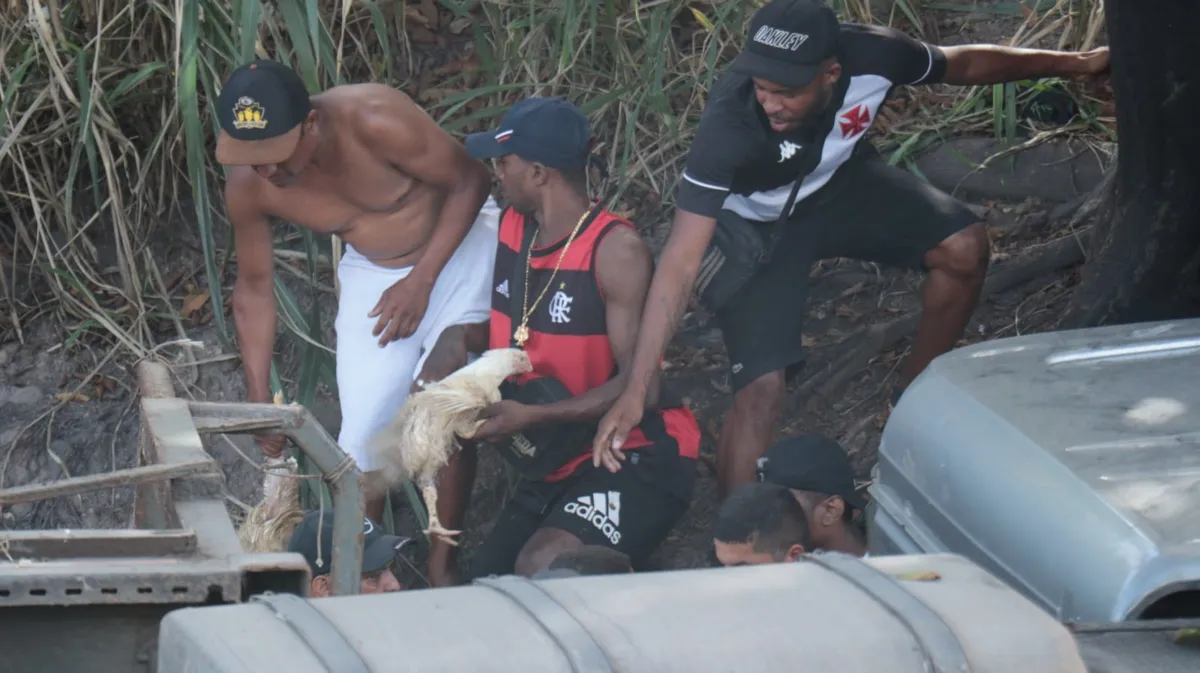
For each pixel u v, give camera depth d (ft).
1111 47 49.16
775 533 37.19
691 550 57.21
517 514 49.16
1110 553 27.53
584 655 18.12
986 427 32.91
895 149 68.49
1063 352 36.55
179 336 64.59
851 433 60.03
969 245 50.03
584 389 46.34
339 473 27.89
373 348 50.62
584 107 65.51
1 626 21.45
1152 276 51.93
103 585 21.33
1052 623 19.36
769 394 49.80
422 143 47.85
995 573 30.94
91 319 65.05
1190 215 50.16
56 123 64.03
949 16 73.51
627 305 45.27
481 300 50.39
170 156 64.13
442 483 51.44
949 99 70.90
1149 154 49.88
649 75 67.10
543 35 68.74
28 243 65.05
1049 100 68.33
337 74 56.44
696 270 44.98
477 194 49.34
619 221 45.80
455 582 52.26
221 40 61.05
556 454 45.83
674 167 68.28
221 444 61.93
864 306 64.28
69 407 63.57
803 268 50.19
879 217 50.01
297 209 49.08
